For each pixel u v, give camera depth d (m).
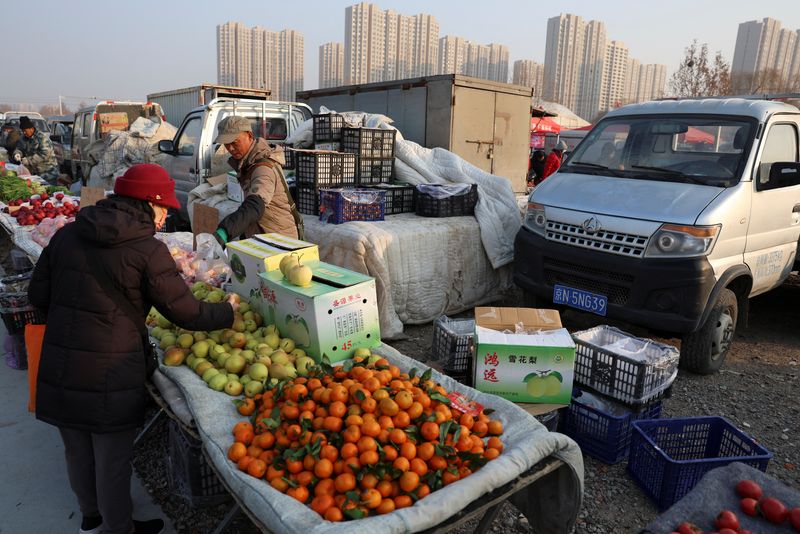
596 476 3.49
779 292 7.72
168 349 3.05
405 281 5.55
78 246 2.49
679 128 5.32
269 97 14.27
